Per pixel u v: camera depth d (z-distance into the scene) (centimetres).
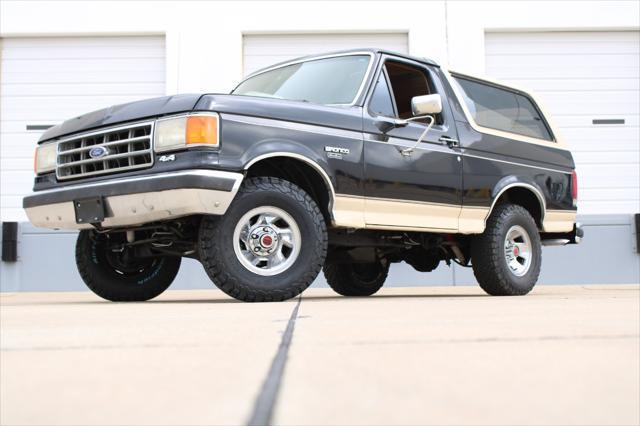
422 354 129
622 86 981
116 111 396
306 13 946
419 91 486
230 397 85
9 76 959
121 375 106
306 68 481
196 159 356
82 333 177
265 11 945
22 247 914
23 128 955
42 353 134
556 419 78
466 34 955
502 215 510
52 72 959
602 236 954
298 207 379
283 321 214
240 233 369
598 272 950
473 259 512
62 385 97
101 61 959
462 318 221
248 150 367
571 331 170
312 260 381
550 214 554
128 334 173
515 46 977
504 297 454
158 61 959
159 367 114
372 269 612
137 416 78
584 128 978
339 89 447
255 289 366
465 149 488
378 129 431
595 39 983
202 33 942
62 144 416
